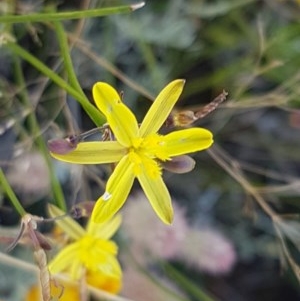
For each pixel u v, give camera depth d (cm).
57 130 7
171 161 5
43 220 5
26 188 7
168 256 7
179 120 5
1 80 7
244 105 7
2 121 7
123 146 5
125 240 7
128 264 7
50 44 7
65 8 7
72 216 5
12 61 7
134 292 7
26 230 5
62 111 7
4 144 7
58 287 5
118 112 5
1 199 7
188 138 5
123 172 5
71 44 7
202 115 5
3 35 6
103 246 6
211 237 7
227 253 7
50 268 5
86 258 6
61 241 6
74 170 7
